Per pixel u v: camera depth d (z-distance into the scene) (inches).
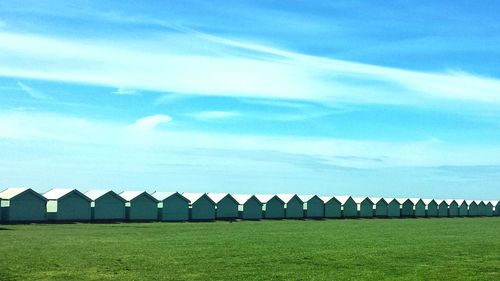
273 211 4702.3
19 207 3425.2
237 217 4515.3
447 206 6131.9
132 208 3927.2
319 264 1654.8
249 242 2288.4
